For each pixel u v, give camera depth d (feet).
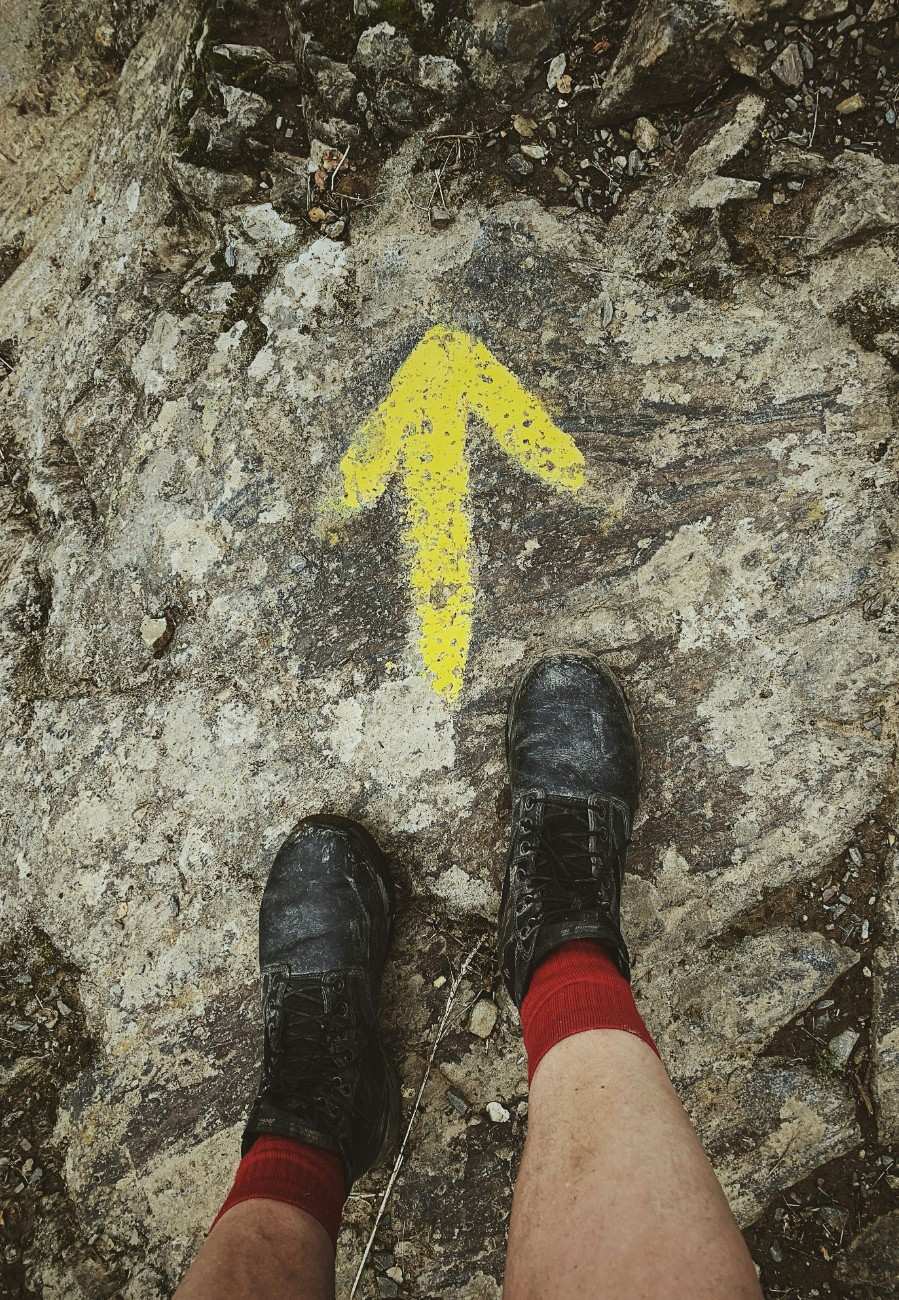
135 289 5.95
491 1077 5.22
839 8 4.93
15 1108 5.54
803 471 5.20
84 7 6.41
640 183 5.35
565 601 5.38
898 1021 4.93
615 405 5.37
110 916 5.57
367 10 5.23
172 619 5.66
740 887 5.15
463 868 5.35
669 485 5.32
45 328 6.35
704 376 5.29
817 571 5.17
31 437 6.24
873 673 5.11
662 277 5.32
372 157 5.57
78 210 6.43
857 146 5.12
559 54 5.30
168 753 5.60
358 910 5.09
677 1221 3.06
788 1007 5.03
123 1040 5.49
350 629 5.51
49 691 5.80
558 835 4.92
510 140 5.44
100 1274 5.25
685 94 5.22
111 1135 5.42
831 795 5.12
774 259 5.22
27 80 6.67
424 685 5.44
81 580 5.80
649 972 5.15
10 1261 5.33
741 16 4.87
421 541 5.49
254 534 5.60
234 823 5.49
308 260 5.60
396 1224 5.14
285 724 5.51
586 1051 3.84
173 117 5.73
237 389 5.66
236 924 5.46
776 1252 4.92
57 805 5.69
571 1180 3.34
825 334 5.18
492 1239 5.08
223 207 5.71
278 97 5.63
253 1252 3.76
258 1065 5.36
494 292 5.46
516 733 5.24
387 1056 5.24
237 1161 5.30
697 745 5.25
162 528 5.70
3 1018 5.61
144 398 5.80
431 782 5.39
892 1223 4.81
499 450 5.45
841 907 5.06
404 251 5.54
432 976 5.33
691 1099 5.04
